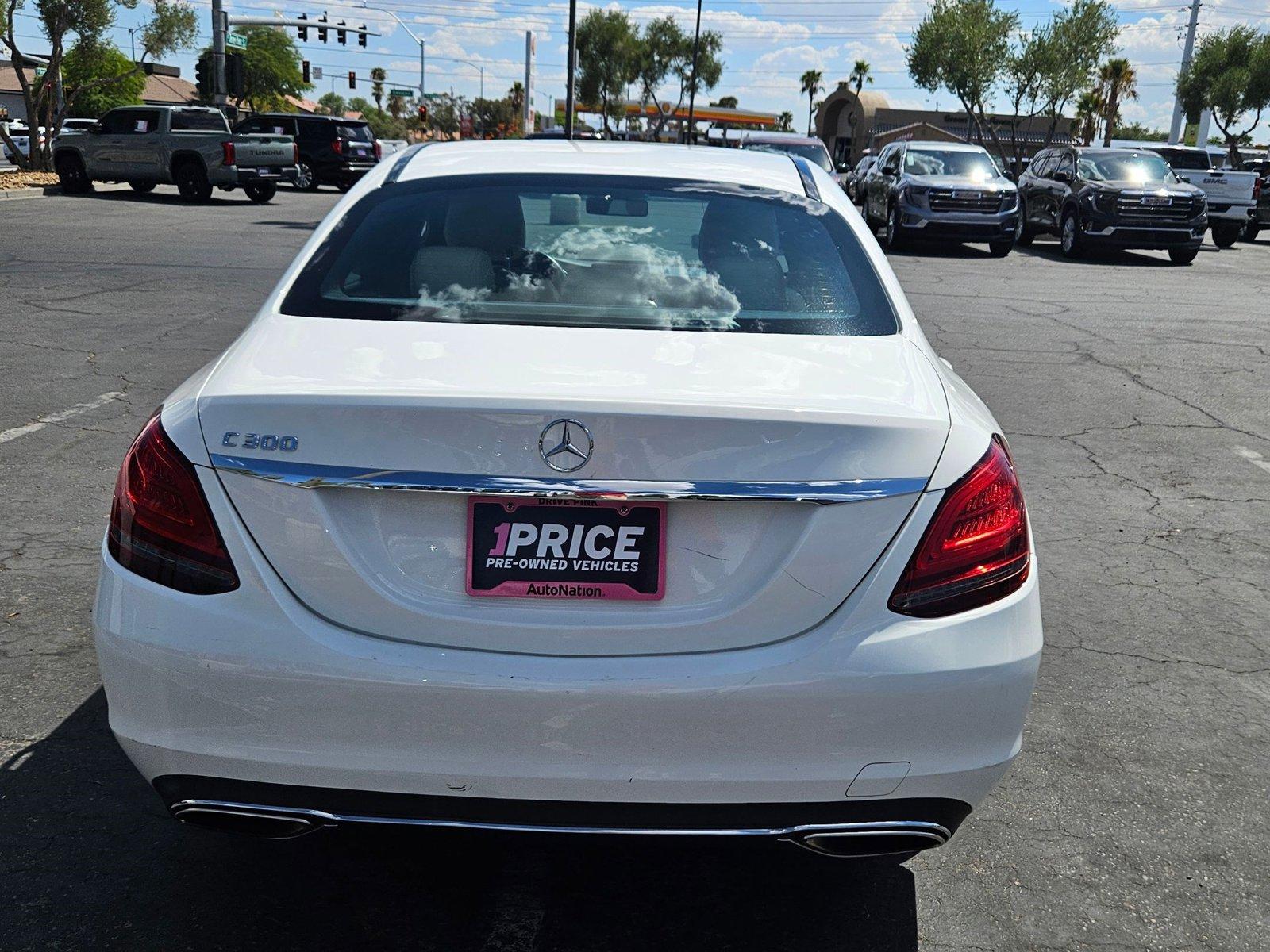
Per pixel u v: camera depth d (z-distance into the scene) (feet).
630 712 6.76
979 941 8.21
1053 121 134.92
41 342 27.73
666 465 6.75
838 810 7.04
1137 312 40.37
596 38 250.37
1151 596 14.84
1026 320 37.55
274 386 7.13
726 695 6.77
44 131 96.22
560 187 10.15
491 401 6.72
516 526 6.88
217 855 8.92
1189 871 9.12
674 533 6.91
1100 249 65.26
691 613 6.91
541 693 6.73
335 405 6.78
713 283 8.95
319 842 9.17
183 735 6.98
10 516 16.03
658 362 7.62
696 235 9.60
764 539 6.91
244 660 6.82
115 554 7.25
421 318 8.32
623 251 9.27
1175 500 18.89
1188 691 12.24
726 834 7.00
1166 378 28.58
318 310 8.46
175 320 31.12
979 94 135.44
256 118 99.04
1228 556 16.37
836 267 9.37
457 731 6.79
